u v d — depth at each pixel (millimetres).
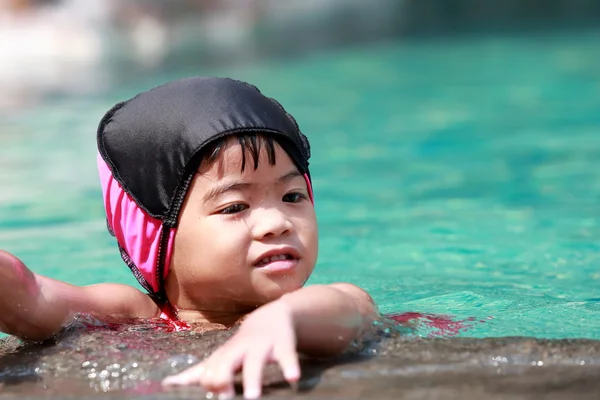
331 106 13797
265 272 4020
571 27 22609
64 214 7773
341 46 20766
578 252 6129
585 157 9836
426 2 26219
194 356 3494
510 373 3205
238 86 4434
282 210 4098
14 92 15266
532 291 5094
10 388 3324
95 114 12914
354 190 8617
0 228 7340
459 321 4270
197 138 4133
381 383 3104
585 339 3543
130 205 4371
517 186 8570
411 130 11844
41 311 3984
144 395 3064
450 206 7844
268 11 25047
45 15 22266
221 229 4055
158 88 4543
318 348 3445
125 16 22875
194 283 4191
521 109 13117
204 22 23953
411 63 18109
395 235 6812
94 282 5656
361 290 4000
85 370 3447
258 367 3062
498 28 23172
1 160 10211
